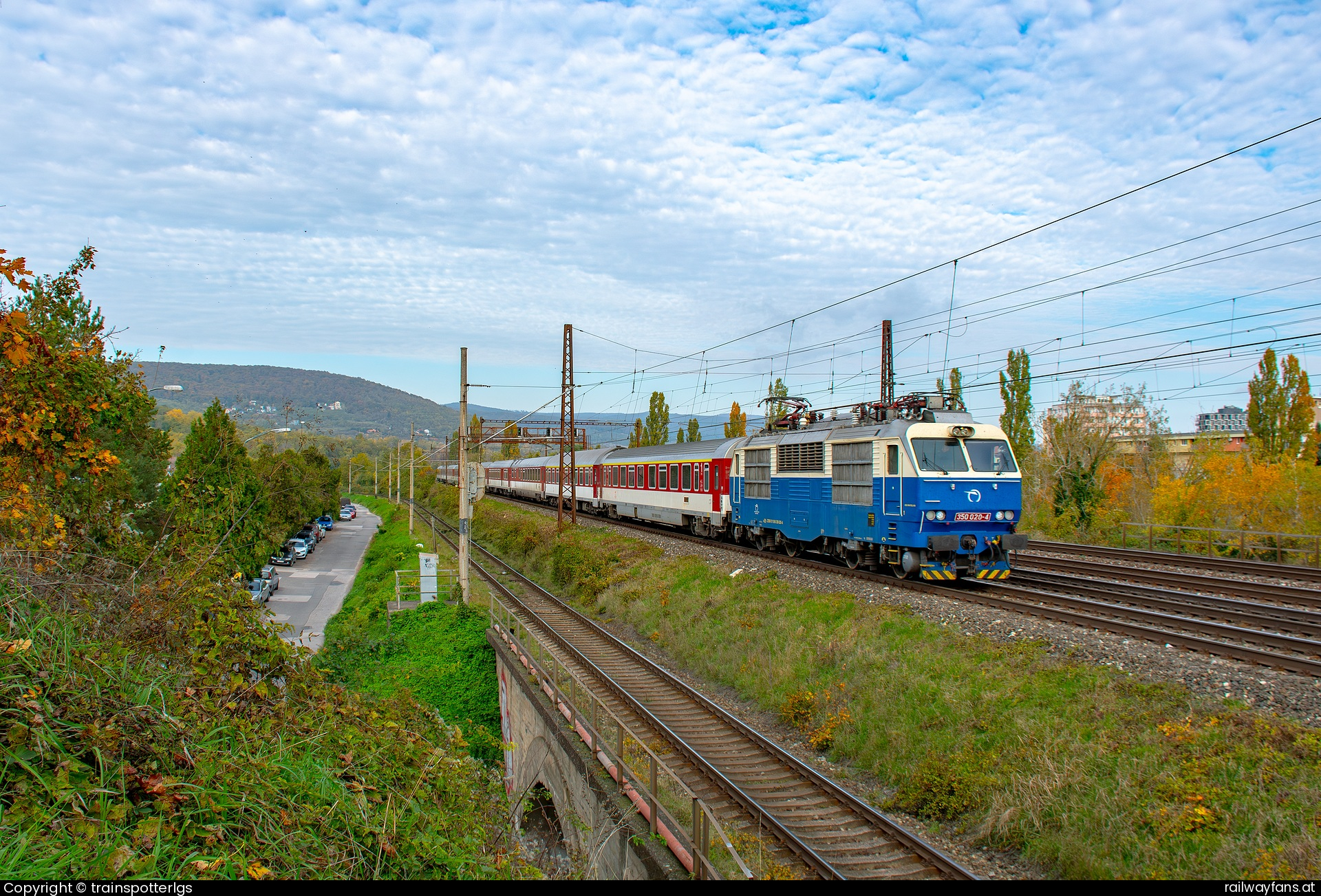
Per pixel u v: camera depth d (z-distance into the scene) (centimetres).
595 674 1536
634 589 2200
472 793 820
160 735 570
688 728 1211
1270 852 665
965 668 1127
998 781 891
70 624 638
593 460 4103
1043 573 1778
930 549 1538
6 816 453
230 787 566
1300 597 1423
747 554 2284
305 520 5212
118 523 927
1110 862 732
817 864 790
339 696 846
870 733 1091
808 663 1356
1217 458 2836
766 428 2350
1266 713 837
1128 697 938
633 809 860
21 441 792
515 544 3472
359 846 586
